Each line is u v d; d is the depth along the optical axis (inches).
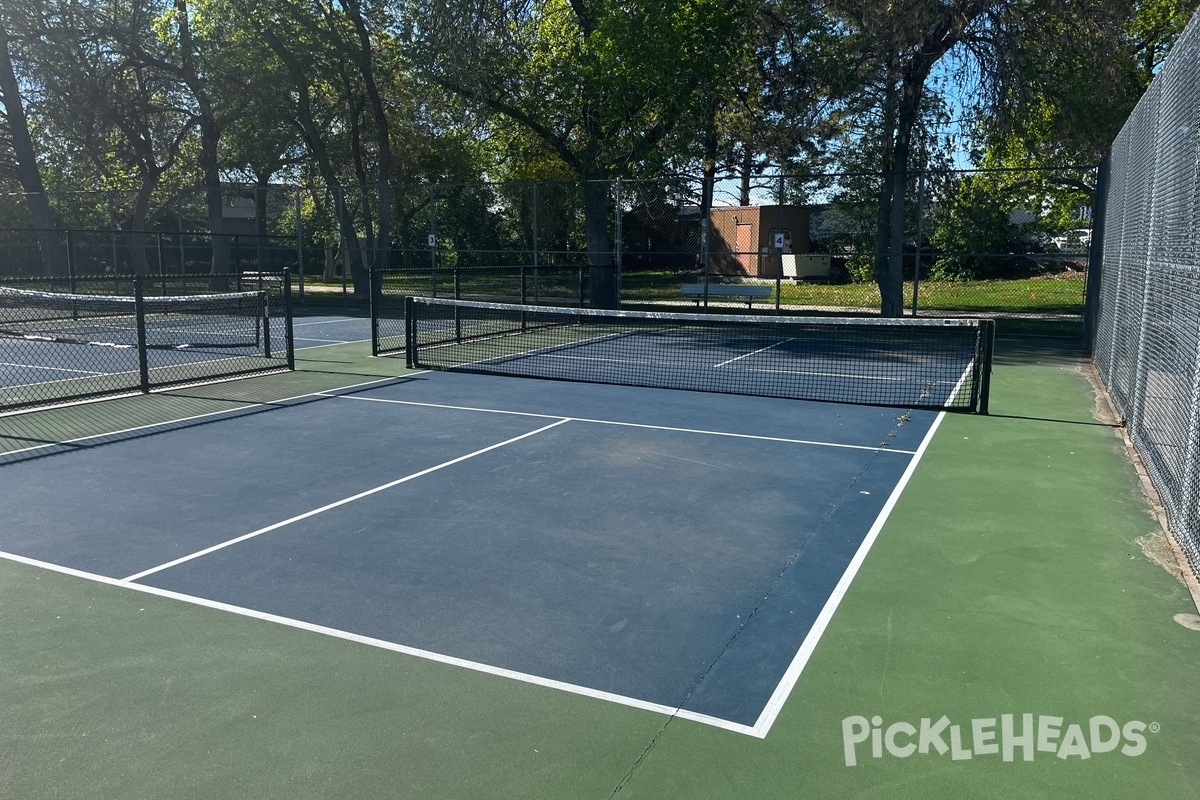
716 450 363.9
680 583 225.6
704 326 857.5
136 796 139.0
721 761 148.5
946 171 784.3
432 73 973.2
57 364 589.9
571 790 140.5
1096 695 170.6
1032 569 235.6
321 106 1552.7
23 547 248.4
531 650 188.5
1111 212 533.0
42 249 1213.1
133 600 213.2
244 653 186.7
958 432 399.5
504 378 546.9
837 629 199.5
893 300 846.5
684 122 978.1
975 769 146.3
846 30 916.0
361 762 148.0
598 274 935.0
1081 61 807.1
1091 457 354.6
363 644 191.0
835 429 405.1
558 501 293.6
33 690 171.2
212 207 1348.4
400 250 1140.5
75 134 1364.4
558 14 1071.0
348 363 605.3
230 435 386.6
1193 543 234.7
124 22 1311.5
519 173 1748.3
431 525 269.1
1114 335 469.7
